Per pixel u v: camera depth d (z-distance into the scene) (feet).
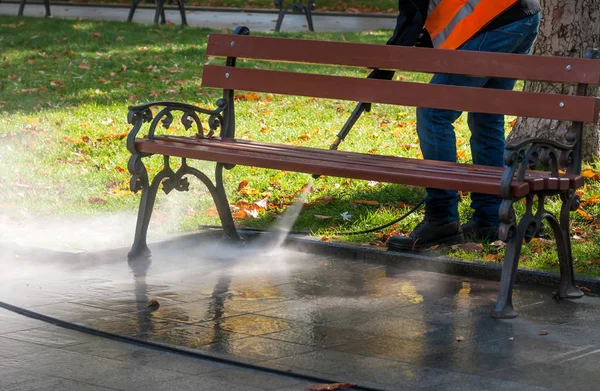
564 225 17.26
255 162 18.16
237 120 35.99
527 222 16.15
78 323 15.15
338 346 14.10
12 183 26.58
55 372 12.77
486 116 21.11
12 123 33.99
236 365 13.17
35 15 72.90
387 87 18.95
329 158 18.37
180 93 40.50
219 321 15.46
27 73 44.06
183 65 47.01
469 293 17.62
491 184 15.60
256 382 12.42
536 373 12.82
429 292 17.67
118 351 13.80
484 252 20.51
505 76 17.69
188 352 13.66
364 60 19.33
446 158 20.54
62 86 41.34
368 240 21.85
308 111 37.68
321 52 19.88
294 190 26.48
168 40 54.95
